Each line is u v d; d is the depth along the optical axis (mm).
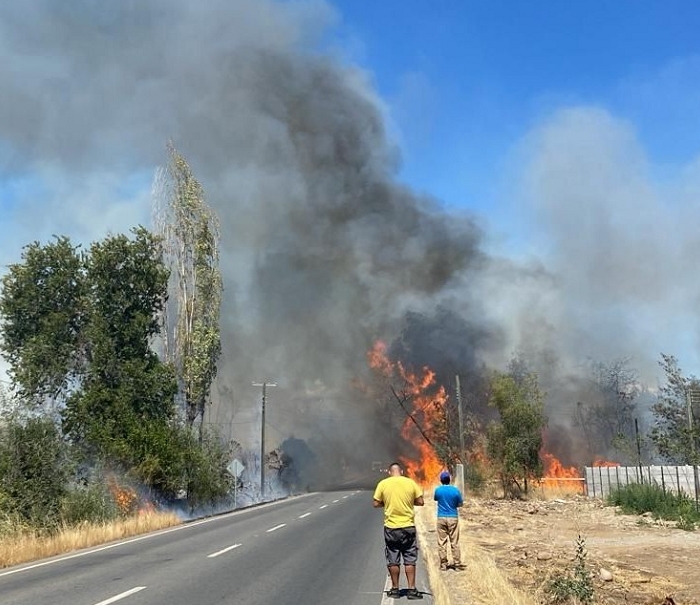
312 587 11984
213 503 38875
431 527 24891
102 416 36594
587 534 24422
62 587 12430
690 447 31016
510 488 45375
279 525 25984
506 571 14914
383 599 10812
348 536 21344
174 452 33969
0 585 13078
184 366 45688
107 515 26062
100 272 41250
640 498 32656
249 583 12438
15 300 40312
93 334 38969
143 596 11188
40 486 24328
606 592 12984
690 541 21922
